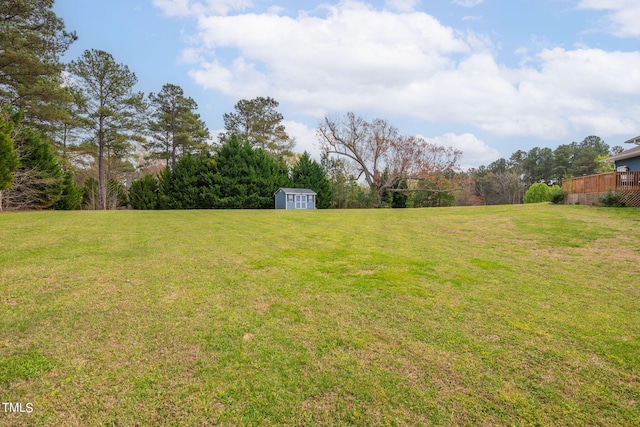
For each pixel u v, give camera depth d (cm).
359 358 260
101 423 189
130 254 569
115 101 2714
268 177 2762
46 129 2012
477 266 544
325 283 440
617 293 416
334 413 202
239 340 283
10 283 401
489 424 195
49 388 216
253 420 195
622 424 196
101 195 2730
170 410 201
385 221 1168
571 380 237
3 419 188
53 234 734
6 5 1523
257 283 433
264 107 3647
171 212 1535
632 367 254
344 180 3212
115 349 263
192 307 349
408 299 386
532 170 6125
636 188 1307
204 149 3200
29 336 279
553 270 523
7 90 1738
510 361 260
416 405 210
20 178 1638
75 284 406
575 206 1401
